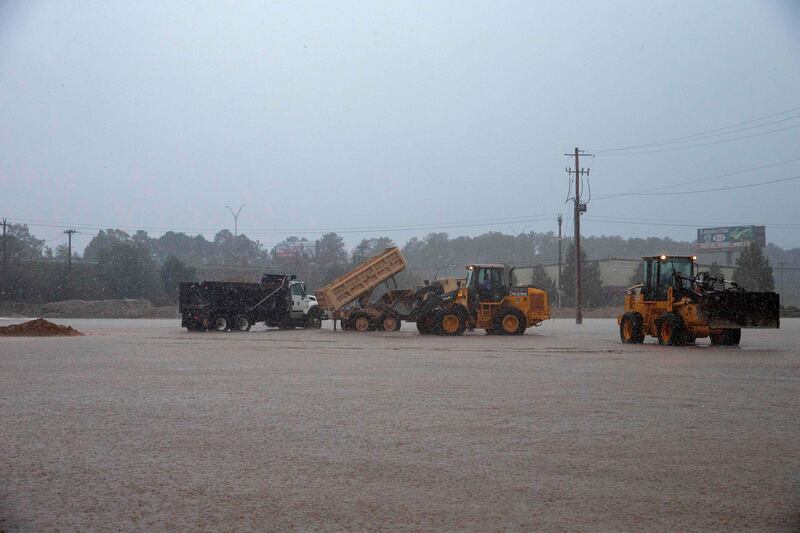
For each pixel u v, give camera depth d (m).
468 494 6.40
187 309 37.88
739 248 109.25
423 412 10.52
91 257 148.50
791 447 8.21
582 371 16.20
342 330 37.06
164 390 12.95
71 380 14.48
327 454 7.87
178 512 5.92
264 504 6.12
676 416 10.18
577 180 52.09
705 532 5.48
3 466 7.35
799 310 73.62
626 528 5.56
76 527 5.57
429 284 36.41
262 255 158.12
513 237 162.12
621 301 93.88
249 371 16.25
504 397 12.03
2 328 33.19
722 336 24.75
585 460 7.60
